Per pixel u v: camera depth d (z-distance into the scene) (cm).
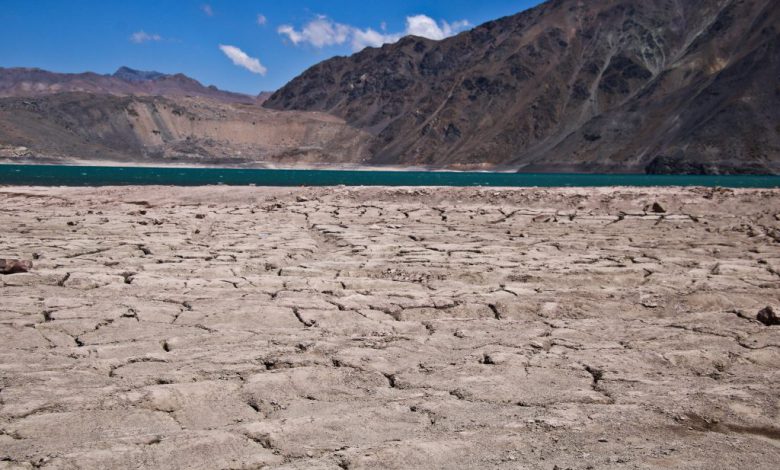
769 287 1010
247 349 671
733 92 17200
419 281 1057
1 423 472
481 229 1850
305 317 816
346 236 1645
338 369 613
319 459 413
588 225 1972
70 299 877
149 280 1012
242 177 8162
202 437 446
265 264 1195
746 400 532
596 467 396
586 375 602
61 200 2622
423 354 669
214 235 1619
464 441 442
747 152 15038
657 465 400
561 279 1071
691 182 8131
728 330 762
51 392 536
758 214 2181
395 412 506
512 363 634
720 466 400
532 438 449
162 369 602
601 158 18712
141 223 1831
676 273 1128
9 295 910
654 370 626
